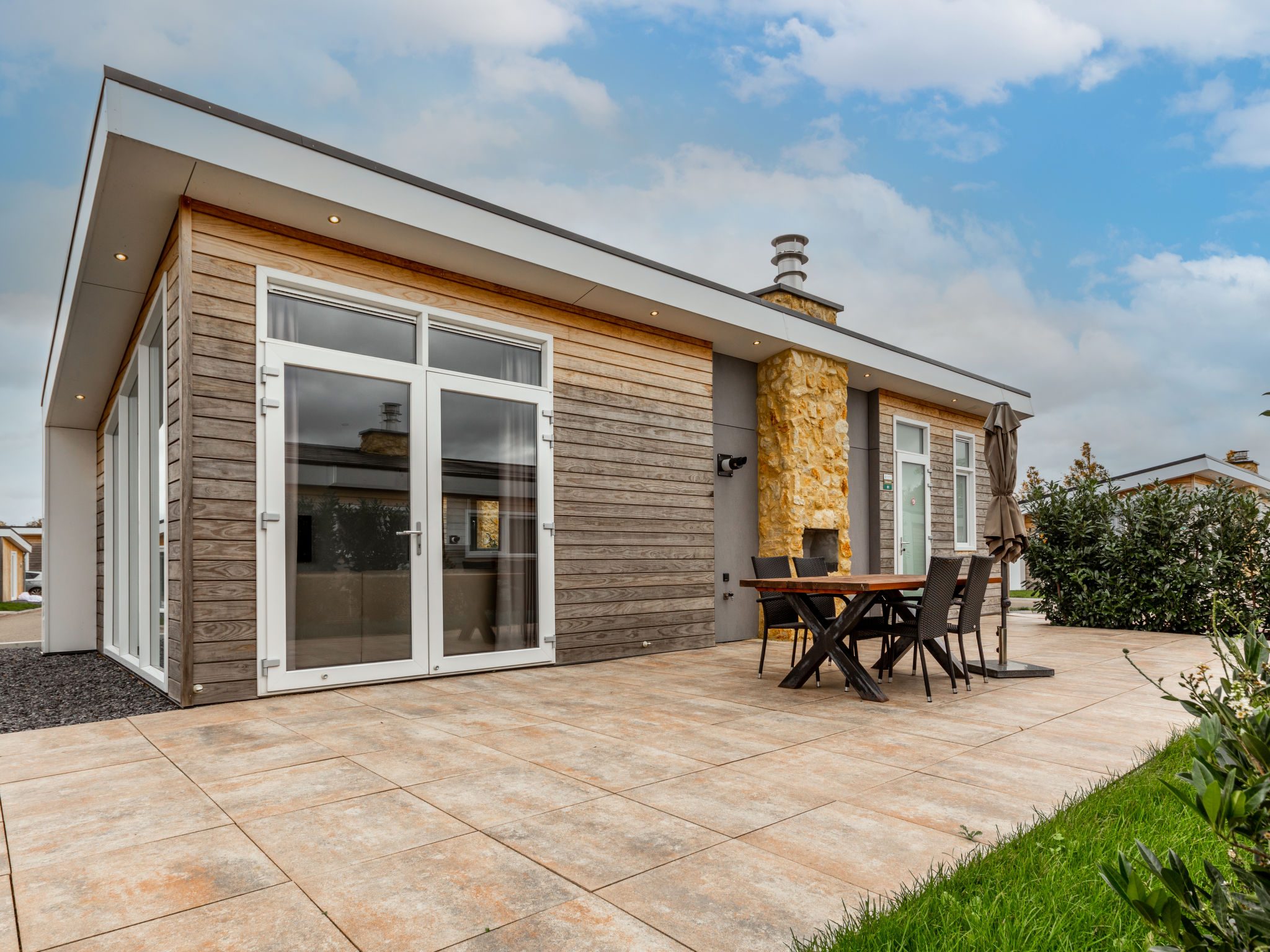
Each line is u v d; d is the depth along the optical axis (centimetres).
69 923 178
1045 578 933
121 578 653
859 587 446
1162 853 202
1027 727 375
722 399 788
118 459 696
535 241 538
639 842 226
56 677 573
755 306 717
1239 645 606
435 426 527
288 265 465
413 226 471
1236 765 102
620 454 648
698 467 715
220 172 401
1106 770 299
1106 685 494
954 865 206
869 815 248
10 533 2416
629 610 641
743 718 396
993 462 579
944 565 446
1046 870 193
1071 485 973
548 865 209
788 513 780
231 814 251
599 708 421
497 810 254
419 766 306
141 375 556
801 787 279
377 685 485
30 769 304
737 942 166
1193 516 835
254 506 440
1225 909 90
